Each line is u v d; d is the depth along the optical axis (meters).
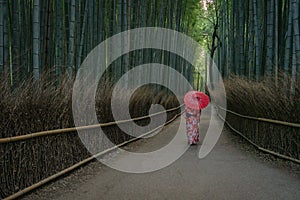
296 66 5.89
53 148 4.19
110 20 8.82
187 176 4.46
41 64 6.01
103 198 3.54
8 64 4.15
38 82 4.11
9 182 3.32
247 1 10.61
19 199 3.41
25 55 5.86
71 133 4.69
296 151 5.07
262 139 6.45
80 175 4.53
